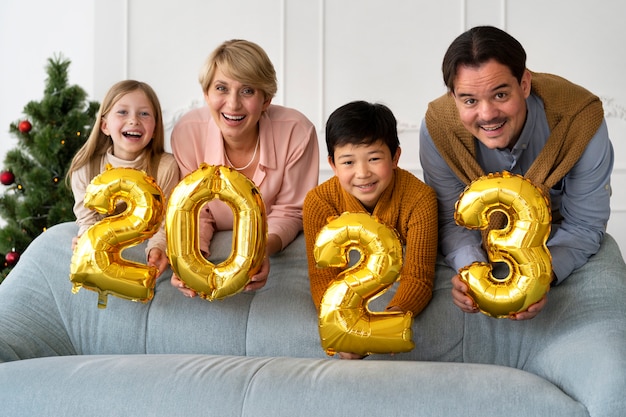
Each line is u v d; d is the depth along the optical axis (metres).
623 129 3.94
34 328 1.90
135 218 1.75
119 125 2.07
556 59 3.97
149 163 2.12
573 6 3.94
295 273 1.95
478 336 1.77
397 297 1.75
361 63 4.07
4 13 4.46
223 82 1.93
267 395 1.47
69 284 1.97
